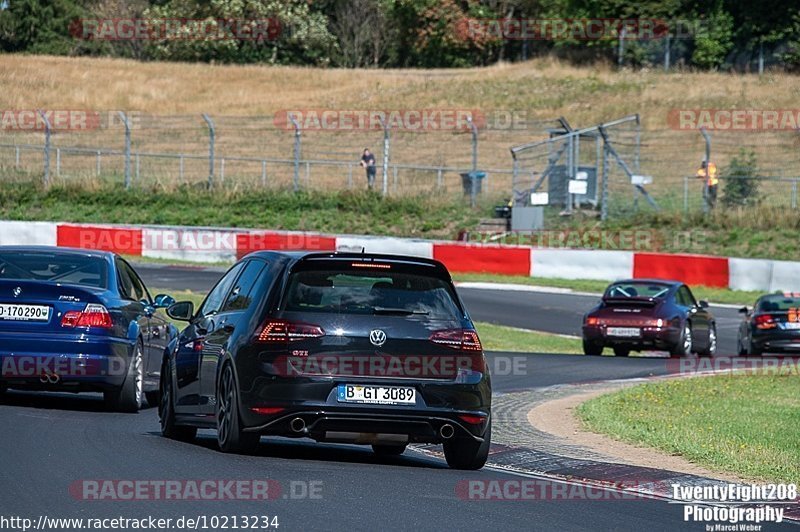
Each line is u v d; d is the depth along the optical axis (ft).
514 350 280.10
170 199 515.50
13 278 152.15
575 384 216.54
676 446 134.41
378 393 108.68
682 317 277.44
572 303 377.91
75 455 109.09
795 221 479.82
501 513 90.79
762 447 138.41
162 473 100.78
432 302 112.98
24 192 515.09
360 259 113.09
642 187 501.15
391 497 94.68
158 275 391.65
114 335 149.89
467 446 115.14
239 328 112.78
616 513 93.81
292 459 115.14
